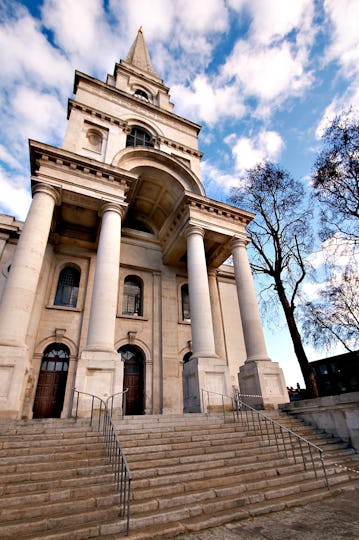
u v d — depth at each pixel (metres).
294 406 11.45
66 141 17.38
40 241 11.82
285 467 6.80
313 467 6.62
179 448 7.35
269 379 13.06
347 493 5.79
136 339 16.81
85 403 9.42
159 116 24.36
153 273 19.59
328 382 27.61
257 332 14.44
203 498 5.16
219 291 21.45
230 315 20.73
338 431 9.43
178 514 4.56
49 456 6.10
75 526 4.16
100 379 10.02
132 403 15.55
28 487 5.00
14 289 10.32
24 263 10.95
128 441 7.22
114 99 22.34
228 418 9.97
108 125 19.89
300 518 4.53
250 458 7.12
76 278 17.53
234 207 18.05
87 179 14.41
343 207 16.03
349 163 15.38
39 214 12.34
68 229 17.77
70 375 14.21
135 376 16.34
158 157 17.89
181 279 20.52
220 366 12.41
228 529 4.23
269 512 4.89
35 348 14.21
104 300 11.73
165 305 18.62
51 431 7.40
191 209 16.98
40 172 13.38
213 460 6.88
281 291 18.14
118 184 15.05
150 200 20.58
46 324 14.98
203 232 16.67
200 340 13.10
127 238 20.03
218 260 20.59
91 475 5.65
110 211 14.20
